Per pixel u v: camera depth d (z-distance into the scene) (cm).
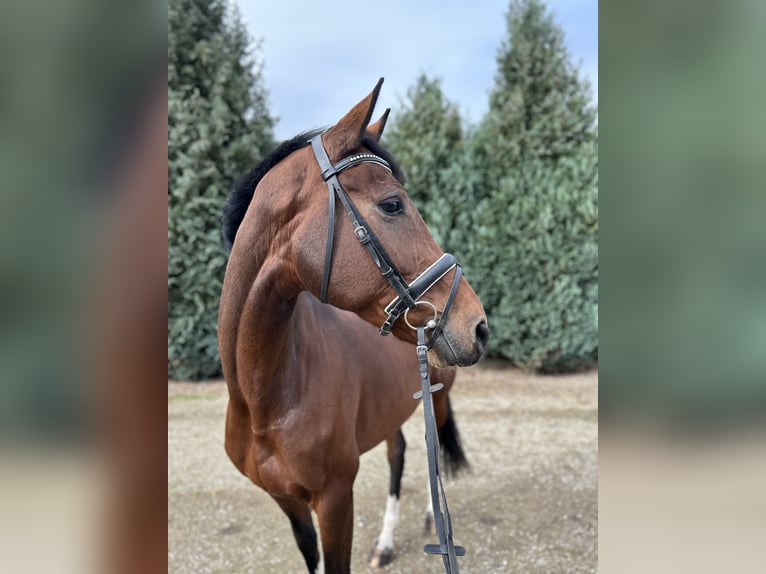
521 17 679
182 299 612
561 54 660
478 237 642
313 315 185
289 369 163
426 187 659
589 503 338
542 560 272
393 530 292
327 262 141
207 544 296
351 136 146
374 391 202
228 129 619
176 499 352
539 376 657
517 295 639
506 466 401
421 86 687
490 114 673
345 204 141
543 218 616
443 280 142
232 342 159
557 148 641
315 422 167
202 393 593
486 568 266
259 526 317
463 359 138
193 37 605
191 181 589
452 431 315
